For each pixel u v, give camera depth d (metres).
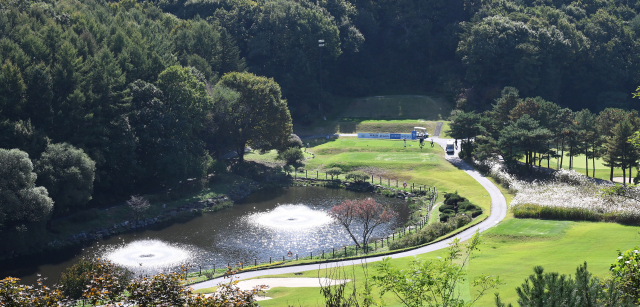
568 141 101.12
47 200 63.84
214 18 155.38
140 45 101.94
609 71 166.12
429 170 107.00
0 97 71.25
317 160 120.06
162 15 149.25
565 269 43.41
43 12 103.12
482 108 151.62
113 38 98.62
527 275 42.72
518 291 20.59
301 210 86.06
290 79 151.62
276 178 108.12
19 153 63.81
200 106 97.94
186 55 123.88
